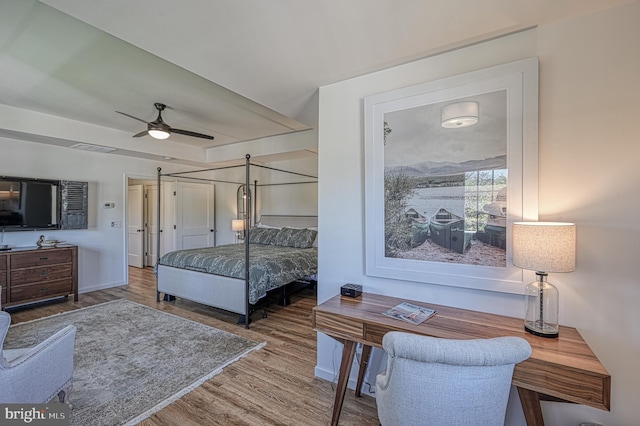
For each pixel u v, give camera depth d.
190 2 1.37
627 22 1.44
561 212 1.57
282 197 6.07
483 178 1.75
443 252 1.87
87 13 1.44
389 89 2.06
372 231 2.11
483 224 1.75
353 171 2.23
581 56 1.53
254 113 3.82
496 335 1.44
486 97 1.73
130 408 1.96
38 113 3.72
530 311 1.50
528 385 1.24
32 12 1.85
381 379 1.42
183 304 4.14
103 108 3.57
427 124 1.91
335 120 2.30
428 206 1.92
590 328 1.52
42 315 3.66
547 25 1.60
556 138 1.59
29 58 2.41
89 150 4.66
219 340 2.99
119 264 5.12
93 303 4.16
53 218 4.28
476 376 1.11
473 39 1.73
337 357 2.30
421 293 1.97
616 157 1.46
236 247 5.05
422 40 1.74
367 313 1.74
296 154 5.30
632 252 1.43
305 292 4.89
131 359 2.59
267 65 2.00
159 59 2.42
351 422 1.86
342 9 1.45
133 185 6.73
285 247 5.04
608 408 1.10
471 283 1.78
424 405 1.17
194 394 2.13
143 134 3.55
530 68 1.61
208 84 2.90
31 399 1.44
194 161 5.85
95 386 2.19
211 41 1.71
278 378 2.34
